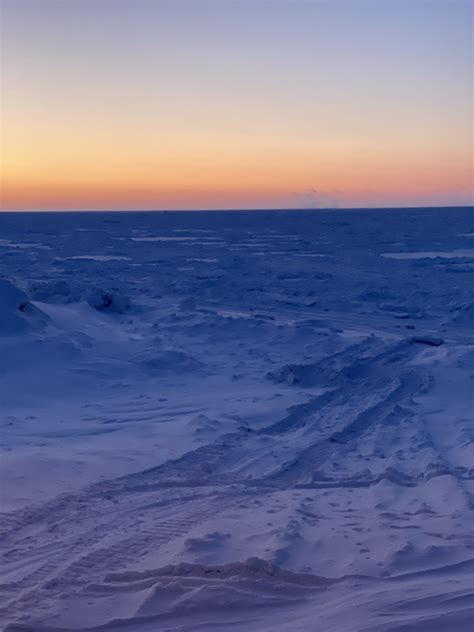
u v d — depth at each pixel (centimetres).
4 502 782
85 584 580
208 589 545
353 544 650
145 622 508
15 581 590
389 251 5169
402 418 1196
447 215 12594
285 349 1794
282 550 621
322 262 4381
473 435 1083
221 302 2728
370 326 2181
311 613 515
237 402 1306
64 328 1722
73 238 7125
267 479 904
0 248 5675
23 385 1352
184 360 1600
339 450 1024
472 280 3322
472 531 682
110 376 1470
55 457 938
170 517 745
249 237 7150
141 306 2398
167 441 1048
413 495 827
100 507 778
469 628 468
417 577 576
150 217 14488
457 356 1509
